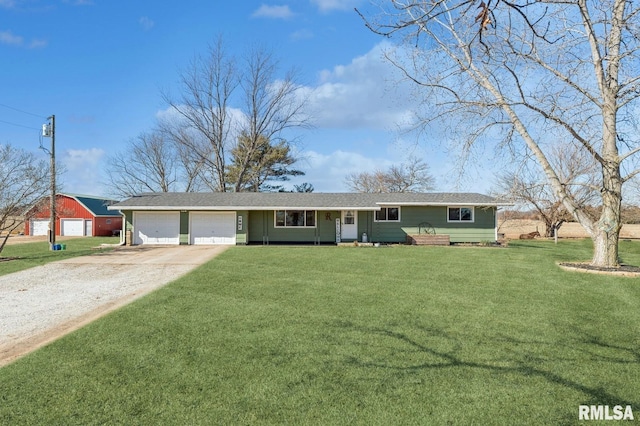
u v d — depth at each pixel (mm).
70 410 3865
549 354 5336
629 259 16766
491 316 7230
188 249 20172
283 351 5414
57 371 4758
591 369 4840
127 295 9328
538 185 13555
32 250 20547
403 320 6941
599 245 13234
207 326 6555
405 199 24969
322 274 11750
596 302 8352
